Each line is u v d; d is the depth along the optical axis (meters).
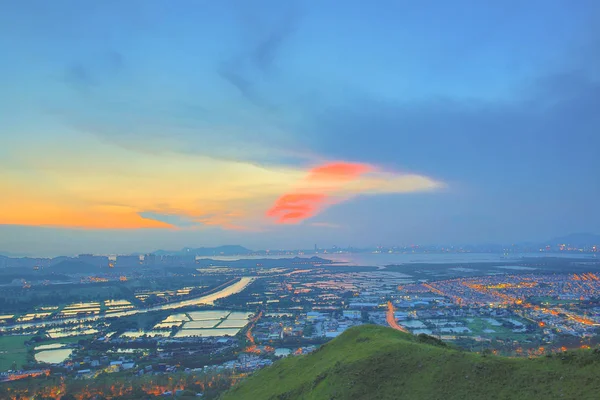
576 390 45.53
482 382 52.81
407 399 55.09
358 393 59.91
